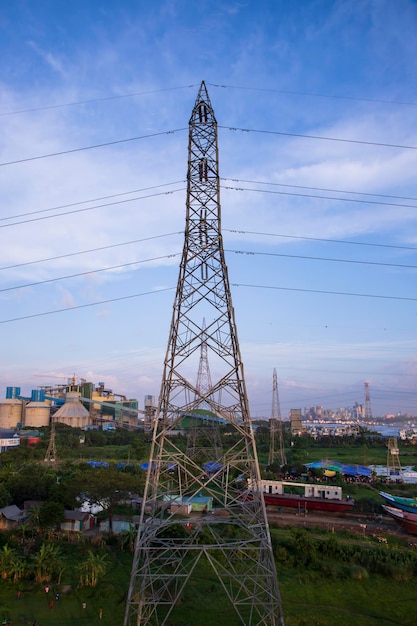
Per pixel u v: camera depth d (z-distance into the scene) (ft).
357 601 147.64
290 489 321.52
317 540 186.39
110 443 610.65
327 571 167.84
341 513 263.08
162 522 114.01
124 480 219.61
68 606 139.54
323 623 131.85
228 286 130.62
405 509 241.55
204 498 261.85
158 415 117.80
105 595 146.20
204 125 145.59
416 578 165.27
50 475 283.59
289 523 239.71
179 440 474.49
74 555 183.01
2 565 161.17
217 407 121.39
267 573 118.21
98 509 247.29
